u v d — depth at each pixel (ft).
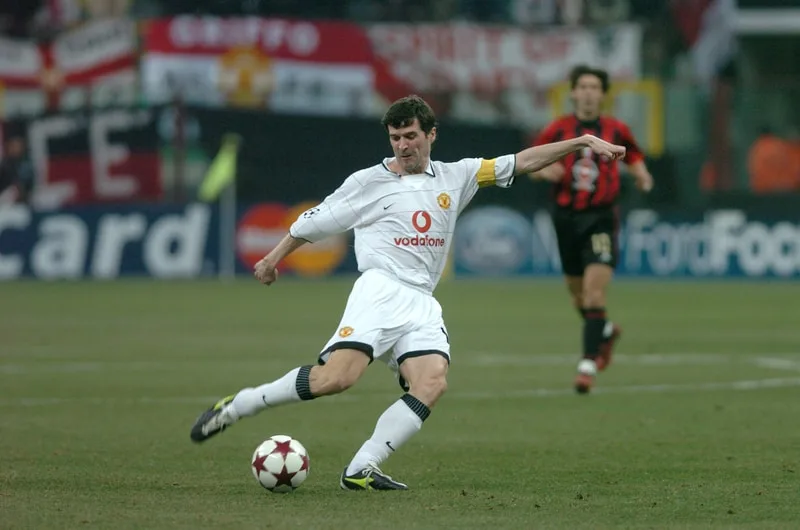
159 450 96.58
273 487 77.36
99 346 178.09
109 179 309.83
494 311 238.27
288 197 316.40
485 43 333.01
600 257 136.77
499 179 82.99
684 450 97.14
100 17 338.75
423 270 81.92
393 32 328.90
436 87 332.19
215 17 329.52
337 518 69.46
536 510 72.69
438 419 115.14
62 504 73.67
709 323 216.95
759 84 352.08
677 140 319.06
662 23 348.18
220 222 313.94
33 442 100.01
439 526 67.51
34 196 309.22
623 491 79.41
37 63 319.06
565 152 82.79
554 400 128.36
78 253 310.45
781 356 168.96
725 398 129.49
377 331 79.36
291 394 80.64
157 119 306.76
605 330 136.87
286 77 320.29
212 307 244.01
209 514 70.49
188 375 146.72
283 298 265.13
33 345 179.42
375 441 79.41
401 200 81.20
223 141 310.24
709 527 67.87
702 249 320.50
